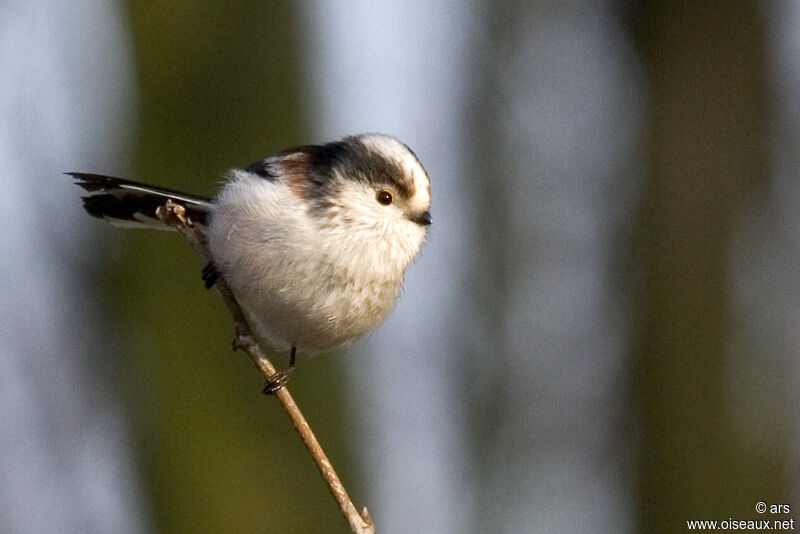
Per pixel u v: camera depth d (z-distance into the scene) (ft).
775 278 42.65
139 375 40.86
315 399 41.73
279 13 42.16
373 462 43.29
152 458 40.45
